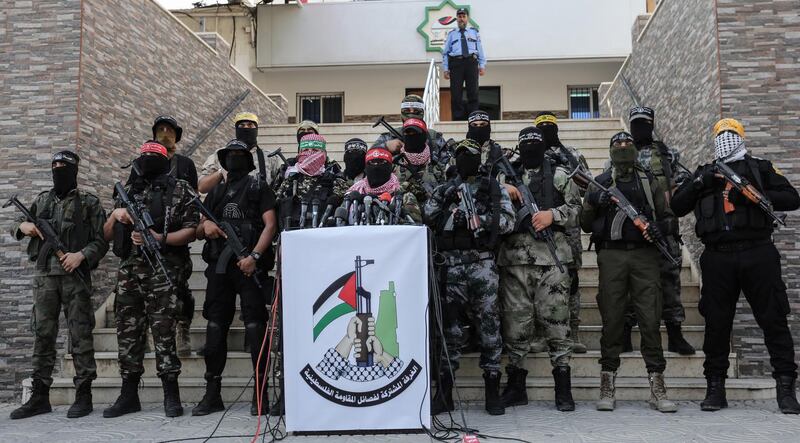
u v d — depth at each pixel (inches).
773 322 191.9
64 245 210.1
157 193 208.5
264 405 195.3
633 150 201.8
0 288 247.8
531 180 201.8
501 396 202.7
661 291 199.0
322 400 159.0
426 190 209.9
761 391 209.0
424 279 162.4
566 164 221.9
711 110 253.1
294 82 623.5
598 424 175.0
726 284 195.3
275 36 601.3
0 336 245.9
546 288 195.3
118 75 285.4
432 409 180.9
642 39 369.4
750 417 182.7
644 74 365.4
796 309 229.5
